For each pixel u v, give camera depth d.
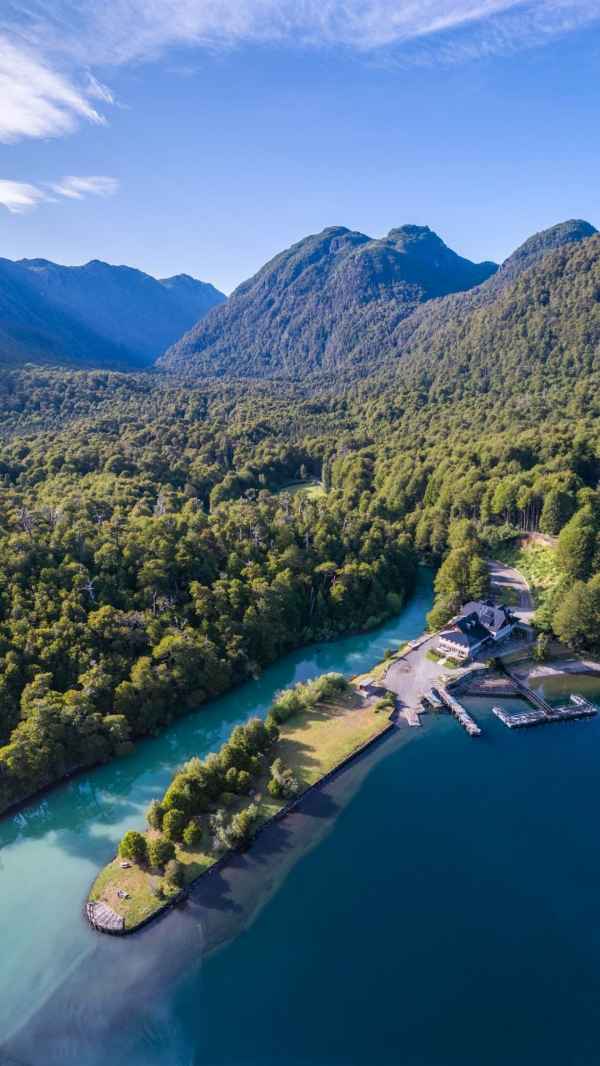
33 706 87.88
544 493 159.12
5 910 68.25
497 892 68.75
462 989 58.44
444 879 70.50
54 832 80.25
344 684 106.12
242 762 84.88
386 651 123.75
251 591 120.88
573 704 103.88
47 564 110.44
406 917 65.75
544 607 126.12
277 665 120.06
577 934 64.06
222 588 117.88
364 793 84.12
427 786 85.62
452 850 74.56
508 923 65.25
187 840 73.31
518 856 73.62
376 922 65.31
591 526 136.12
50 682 94.25
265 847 74.94
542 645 116.62
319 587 136.00
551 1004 57.12
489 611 124.44
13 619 99.62
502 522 168.75
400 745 94.25
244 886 69.62
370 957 61.59
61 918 67.06
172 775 91.06
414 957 61.41
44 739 85.19
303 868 72.00
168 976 60.41
